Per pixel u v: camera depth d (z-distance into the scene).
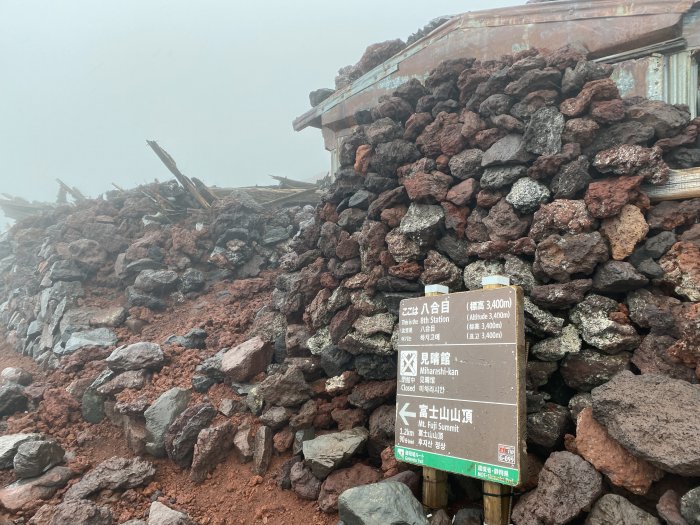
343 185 6.63
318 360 5.77
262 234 10.46
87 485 4.84
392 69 7.30
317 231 7.04
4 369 7.98
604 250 4.25
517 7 5.97
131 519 4.58
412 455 4.03
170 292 9.20
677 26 5.05
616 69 5.35
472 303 3.90
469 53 6.34
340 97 8.19
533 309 4.36
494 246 4.78
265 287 8.78
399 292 5.39
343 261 6.21
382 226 5.72
